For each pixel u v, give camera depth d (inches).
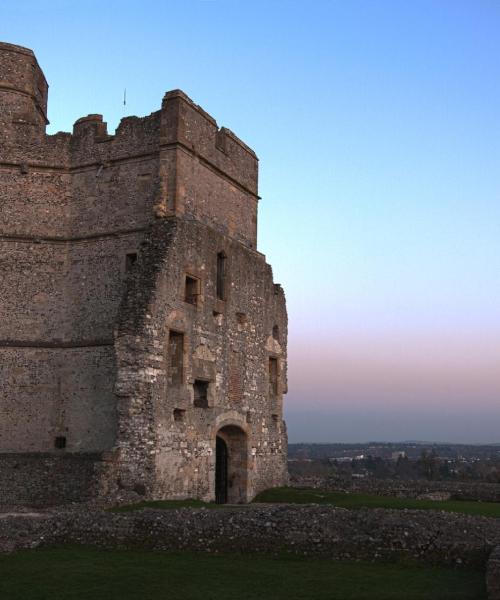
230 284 1190.9
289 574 547.8
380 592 494.3
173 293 1017.5
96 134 1157.1
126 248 1103.6
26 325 1113.4
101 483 885.2
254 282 1282.0
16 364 1096.8
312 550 600.7
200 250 1098.1
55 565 589.0
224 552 621.0
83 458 997.2
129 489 908.0
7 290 1119.6
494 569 461.1
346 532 604.1
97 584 532.1
